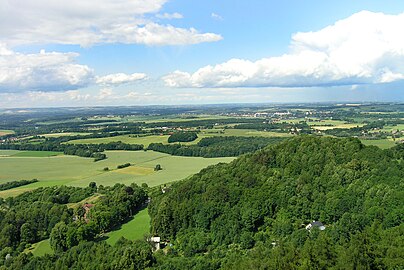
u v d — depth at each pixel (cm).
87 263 9962
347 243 7125
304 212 10800
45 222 13525
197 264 9106
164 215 12075
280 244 8112
